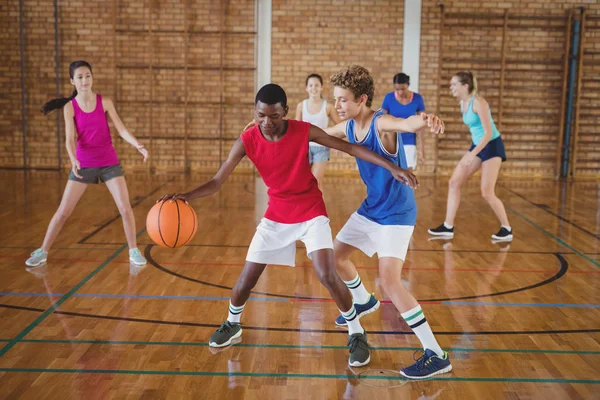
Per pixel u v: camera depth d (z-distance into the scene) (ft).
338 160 38.40
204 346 11.37
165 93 37.86
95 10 36.99
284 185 10.42
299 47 37.50
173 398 9.32
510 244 20.22
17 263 16.92
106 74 37.60
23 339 11.56
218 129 38.14
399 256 10.30
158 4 37.09
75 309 13.29
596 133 37.91
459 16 37.11
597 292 15.11
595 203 28.84
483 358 11.00
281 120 9.91
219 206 26.35
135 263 16.99
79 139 16.33
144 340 11.60
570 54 37.35
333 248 11.08
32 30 36.96
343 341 11.69
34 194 28.35
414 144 25.07
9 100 37.47
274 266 16.96
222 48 37.40
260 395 9.47
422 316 10.23
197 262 17.38
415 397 9.47
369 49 37.50
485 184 20.57
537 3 37.01
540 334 12.21
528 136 38.06
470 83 19.63
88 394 9.38
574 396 9.55
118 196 16.75
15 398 9.20
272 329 12.25
